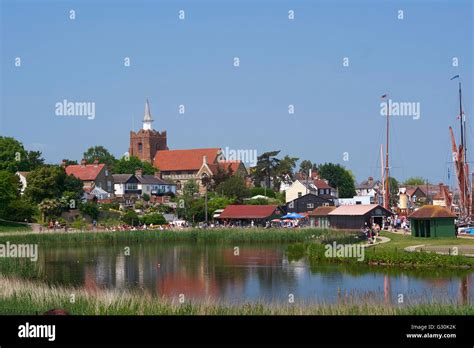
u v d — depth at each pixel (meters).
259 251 108.19
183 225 161.50
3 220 145.62
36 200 162.75
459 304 47.84
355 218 141.25
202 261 94.56
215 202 184.12
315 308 45.56
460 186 147.25
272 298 59.41
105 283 73.81
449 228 106.12
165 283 73.06
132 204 195.00
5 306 46.62
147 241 129.25
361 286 65.00
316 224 156.38
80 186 174.00
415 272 72.75
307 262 88.56
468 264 74.38
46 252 109.62
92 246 121.19
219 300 54.69
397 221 138.88
